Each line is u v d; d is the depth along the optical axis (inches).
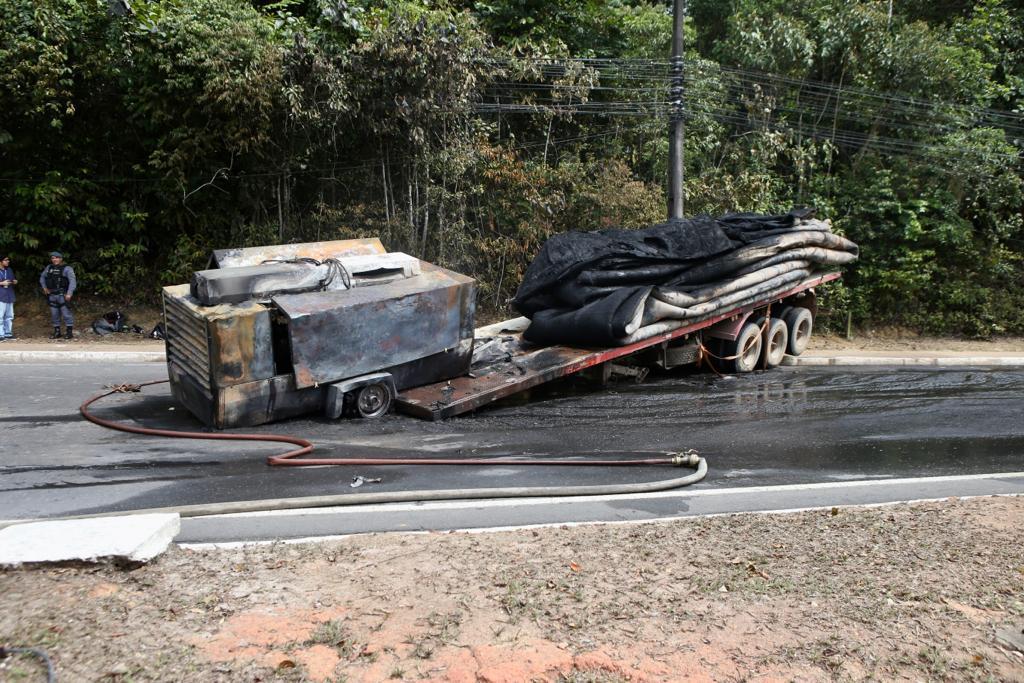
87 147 700.7
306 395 357.1
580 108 776.3
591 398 452.4
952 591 183.2
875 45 840.9
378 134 691.4
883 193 828.6
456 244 703.7
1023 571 196.5
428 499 252.4
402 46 642.8
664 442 356.8
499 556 195.2
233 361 335.6
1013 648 158.1
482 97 730.8
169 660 139.9
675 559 197.2
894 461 335.3
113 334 666.8
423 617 159.6
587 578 182.4
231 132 650.8
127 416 370.6
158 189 697.0
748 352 555.8
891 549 209.6
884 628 163.6
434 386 400.8
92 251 721.6
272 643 147.0
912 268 821.2
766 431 385.1
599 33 896.9
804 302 617.3
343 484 269.9
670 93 726.5
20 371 492.7
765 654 150.8
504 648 147.9
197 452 309.4
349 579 178.1
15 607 156.2
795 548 208.8
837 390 505.4
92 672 135.7
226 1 670.5
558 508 248.8
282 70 637.9
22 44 606.5
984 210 866.1
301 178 713.6
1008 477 312.2
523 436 358.3
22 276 717.9
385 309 369.1
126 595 165.0
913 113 839.1
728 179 777.6
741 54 892.0
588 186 740.0
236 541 207.2
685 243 492.7
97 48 642.2
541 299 478.3
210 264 387.9
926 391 512.4
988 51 876.6
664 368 522.3
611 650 148.9
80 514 234.7
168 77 636.7
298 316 341.7
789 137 849.5
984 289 845.8
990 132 826.8
